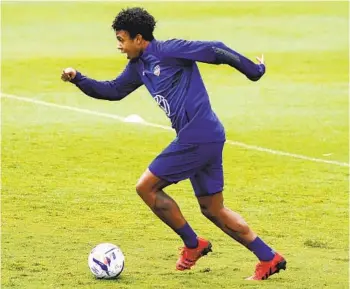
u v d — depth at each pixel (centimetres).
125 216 2939
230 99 5356
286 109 5066
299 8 9144
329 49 7156
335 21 8406
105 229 2769
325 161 3847
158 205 2261
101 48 7344
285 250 2567
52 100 5278
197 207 3072
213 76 6125
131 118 4728
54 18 8831
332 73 6203
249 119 4797
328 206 3111
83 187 3341
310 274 2314
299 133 4444
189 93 2214
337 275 2308
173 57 2195
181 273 2298
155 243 2617
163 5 9519
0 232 2702
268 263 2245
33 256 2439
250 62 2236
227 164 3766
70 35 7981
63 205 3070
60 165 3709
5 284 2172
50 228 2767
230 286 2186
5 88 5628
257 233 2755
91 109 5044
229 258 2464
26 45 7462
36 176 3506
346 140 4291
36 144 4119
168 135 4384
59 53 7069
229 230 2281
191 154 2227
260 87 5722
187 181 3438
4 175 3509
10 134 4338
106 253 2220
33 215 2928
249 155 3953
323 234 2752
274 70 6316
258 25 8288
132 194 3247
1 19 8712
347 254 2528
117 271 2220
